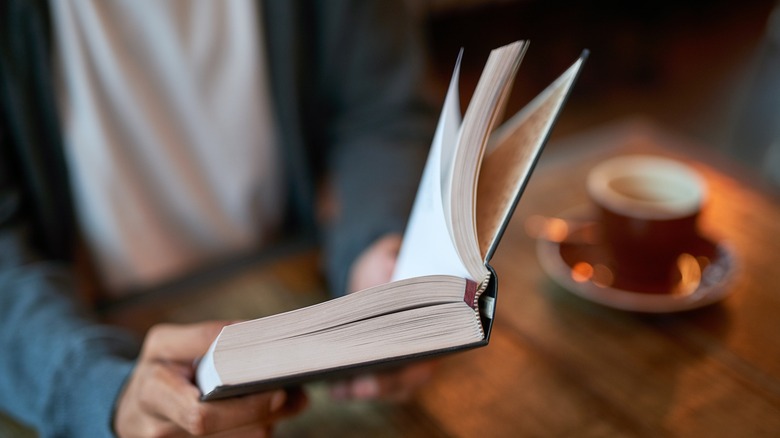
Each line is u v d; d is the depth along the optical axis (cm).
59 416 60
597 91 280
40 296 67
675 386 66
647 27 315
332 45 89
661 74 296
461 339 47
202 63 84
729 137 246
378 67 91
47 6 76
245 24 84
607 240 76
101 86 81
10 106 76
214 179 90
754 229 84
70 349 62
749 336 71
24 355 63
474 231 47
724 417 64
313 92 92
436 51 273
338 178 89
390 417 65
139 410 55
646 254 74
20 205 78
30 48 75
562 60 294
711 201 89
